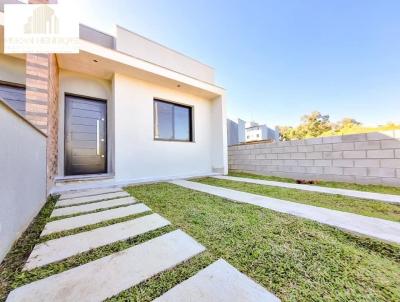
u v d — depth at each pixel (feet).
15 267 3.62
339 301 2.75
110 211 6.97
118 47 13.98
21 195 4.97
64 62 12.35
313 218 6.16
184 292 2.93
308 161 14.75
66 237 4.84
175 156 17.30
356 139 12.32
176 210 7.13
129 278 3.27
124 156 13.97
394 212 6.77
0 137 3.73
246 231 5.21
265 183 13.55
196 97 19.43
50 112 9.61
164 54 16.78
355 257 3.91
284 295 2.86
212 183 13.62
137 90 15.05
